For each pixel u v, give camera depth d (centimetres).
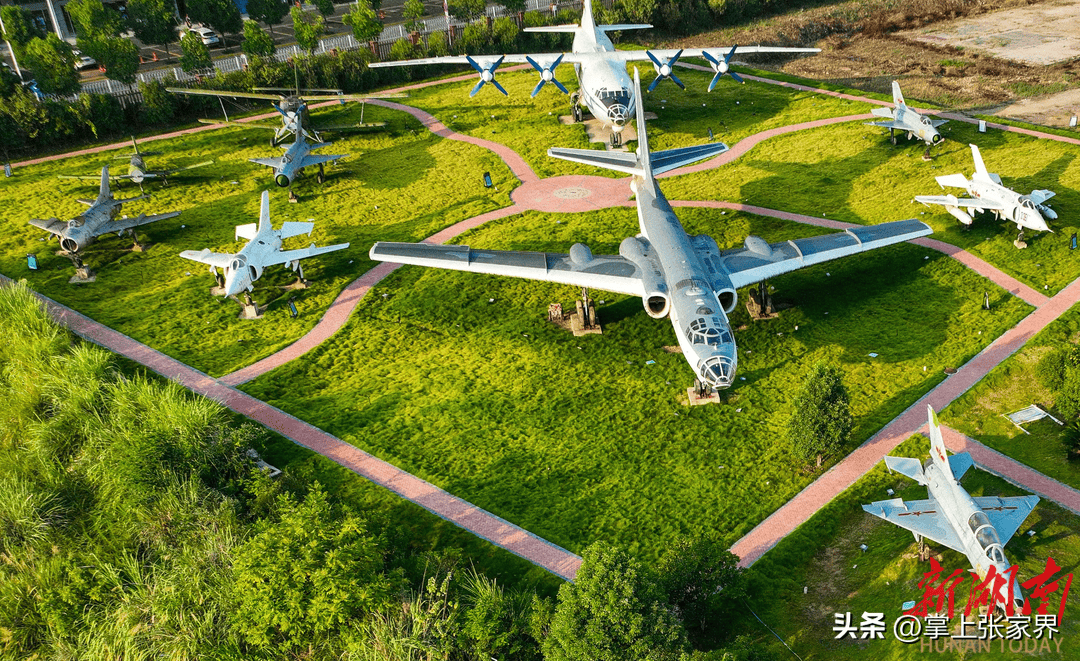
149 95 7712
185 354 4581
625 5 9769
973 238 5100
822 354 4262
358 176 6644
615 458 3700
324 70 8350
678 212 5784
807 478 3500
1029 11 9706
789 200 5806
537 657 2755
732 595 2873
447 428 3953
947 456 3083
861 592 2984
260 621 2828
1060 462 3478
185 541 3334
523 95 8094
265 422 4047
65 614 3219
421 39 9306
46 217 6106
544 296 4931
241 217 6041
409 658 2712
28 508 3538
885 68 8362
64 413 3972
